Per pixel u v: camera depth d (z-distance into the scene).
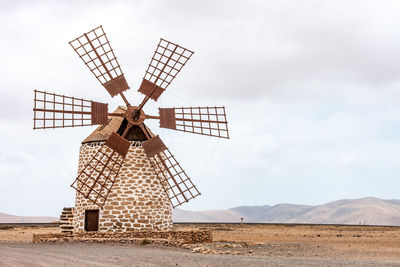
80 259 14.41
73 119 25.66
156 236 24.22
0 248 19.23
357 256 17.41
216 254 17.39
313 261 14.34
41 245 21.30
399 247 23.30
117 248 19.34
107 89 26.64
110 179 26.56
